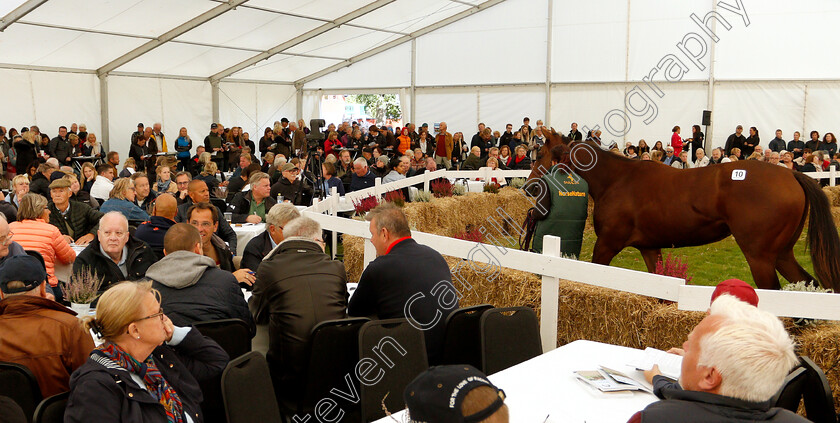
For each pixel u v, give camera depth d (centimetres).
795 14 1549
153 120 1770
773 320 169
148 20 1384
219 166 1692
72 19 1298
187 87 1838
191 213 476
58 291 458
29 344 257
